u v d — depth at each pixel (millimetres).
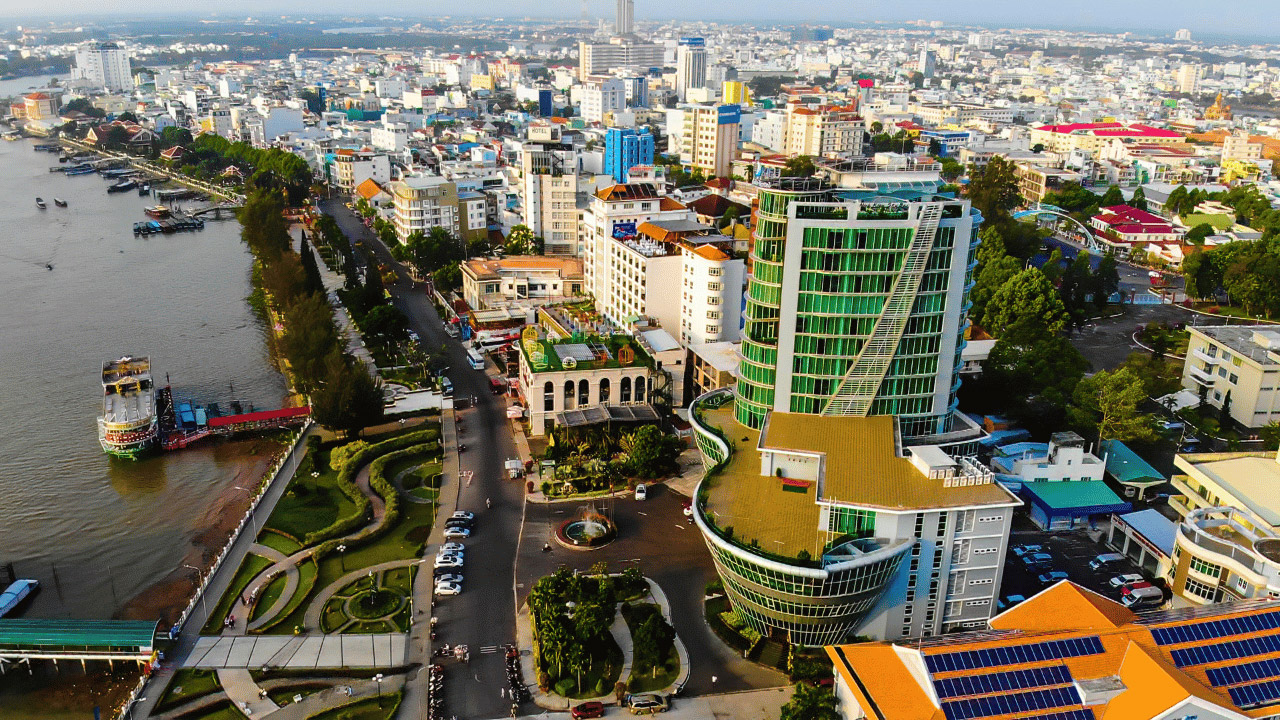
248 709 134500
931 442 174625
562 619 145375
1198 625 122438
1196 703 106438
